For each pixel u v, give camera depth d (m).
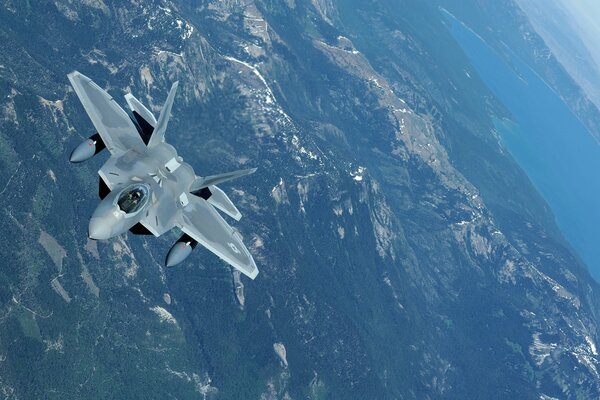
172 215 58.78
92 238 51.75
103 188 58.16
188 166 63.12
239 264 60.09
